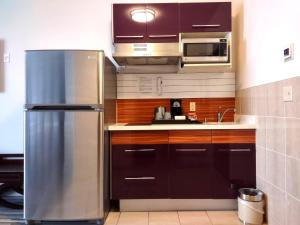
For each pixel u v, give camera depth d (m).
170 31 2.76
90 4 3.11
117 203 2.84
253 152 2.55
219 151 2.56
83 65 2.33
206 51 2.79
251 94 2.62
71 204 2.35
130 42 2.75
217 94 3.18
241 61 2.94
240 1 2.96
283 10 1.93
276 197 2.09
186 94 3.18
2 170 2.60
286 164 1.91
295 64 1.77
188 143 2.57
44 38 3.11
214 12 2.78
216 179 2.57
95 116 2.34
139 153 2.58
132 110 3.19
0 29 3.10
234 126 2.53
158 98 3.18
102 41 3.11
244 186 2.55
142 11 2.77
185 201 2.63
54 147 2.34
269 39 2.18
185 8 2.77
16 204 2.81
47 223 2.41
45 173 2.35
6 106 3.10
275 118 2.09
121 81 3.19
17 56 3.10
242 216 2.32
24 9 3.11
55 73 2.33
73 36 3.11
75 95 2.33
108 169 2.59
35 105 2.33
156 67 3.18
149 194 2.59
